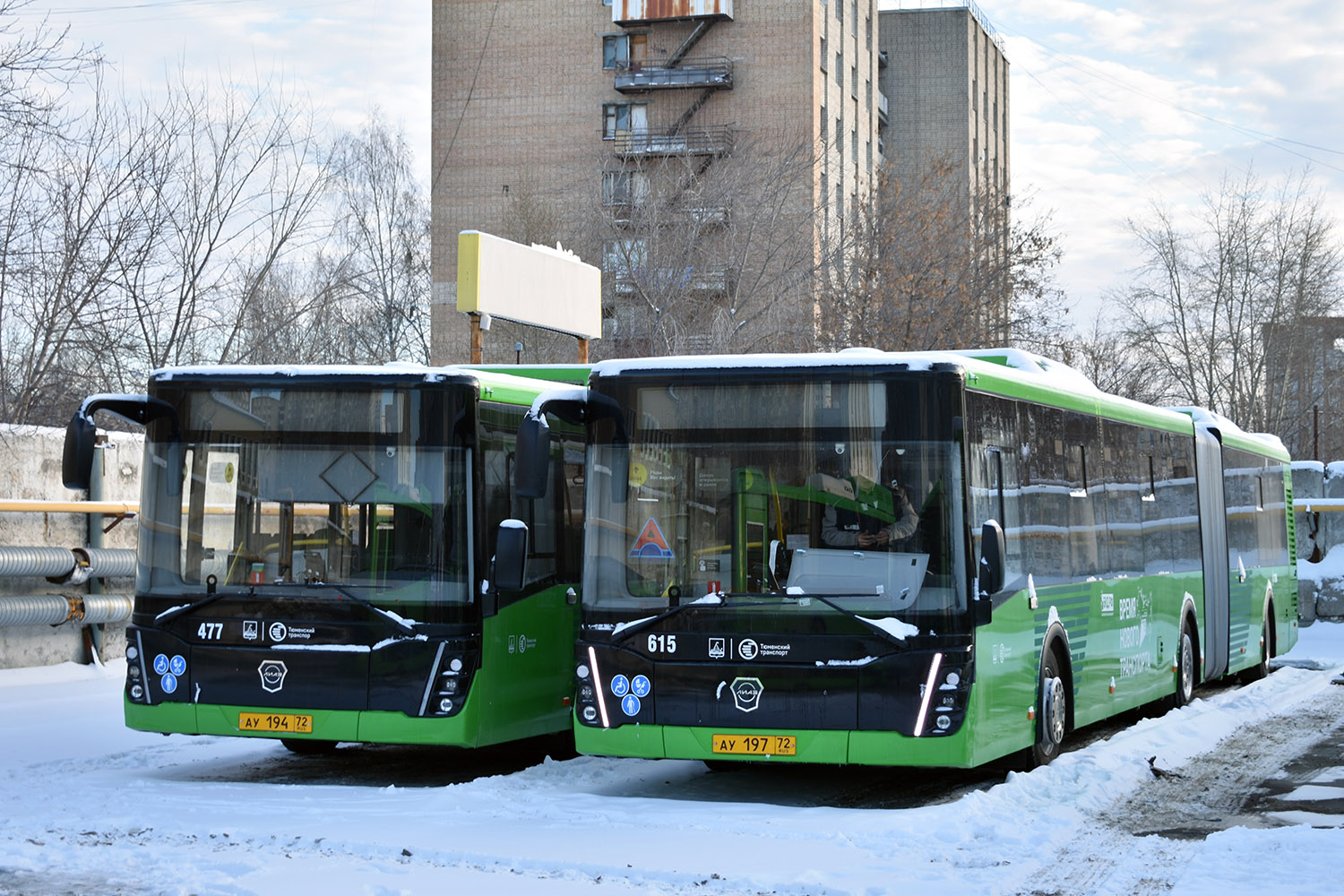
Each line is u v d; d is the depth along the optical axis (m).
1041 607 12.23
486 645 11.84
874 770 13.16
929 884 8.00
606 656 10.84
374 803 10.55
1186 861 8.78
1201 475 18.39
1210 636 18.38
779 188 44.62
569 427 13.45
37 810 10.13
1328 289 54.78
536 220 55.28
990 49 83.75
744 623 10.60
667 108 61.56
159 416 12.16
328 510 11.82
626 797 11.52
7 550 17.38
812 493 10.69
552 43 62.78
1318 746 14.13
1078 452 13.68
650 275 42.09
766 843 9.09
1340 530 30.56
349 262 43.41
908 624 10.39
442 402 11.84
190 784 11.42
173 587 11.95
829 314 40.22
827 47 62.75
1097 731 15.95
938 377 10.64
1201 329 55.22
